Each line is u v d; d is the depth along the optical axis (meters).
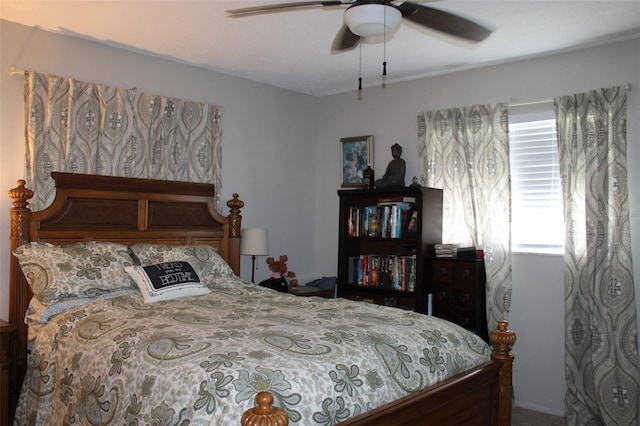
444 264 3.98
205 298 3.10
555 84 3.80
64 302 2.85
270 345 1.97
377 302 4.37
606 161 3.50
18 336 3.11
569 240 3.62
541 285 3.86
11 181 3.33
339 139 5.10
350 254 4.65
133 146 3.76
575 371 3.57
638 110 3.45
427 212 4.04
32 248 3.00
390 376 2.01
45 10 3.11
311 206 5.21
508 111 4.00
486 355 2.59
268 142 4.80
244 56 3.98
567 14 3.07
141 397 1.81
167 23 3.31
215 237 4.11
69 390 2.24
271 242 4.82
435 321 2.59
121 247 3.32
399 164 4.45
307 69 4.31
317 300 3.10
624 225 3.42
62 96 3.47
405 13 2.24
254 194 4.68
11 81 3.33
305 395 1.70
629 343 3.37
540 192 3.92
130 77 3.85
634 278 3.44
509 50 3.74
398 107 4.66
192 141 4.12
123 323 2.37
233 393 1.62
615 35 3.42
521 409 3.85
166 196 3.84
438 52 3.81
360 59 4.02
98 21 3.29
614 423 3.36
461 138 4.18
